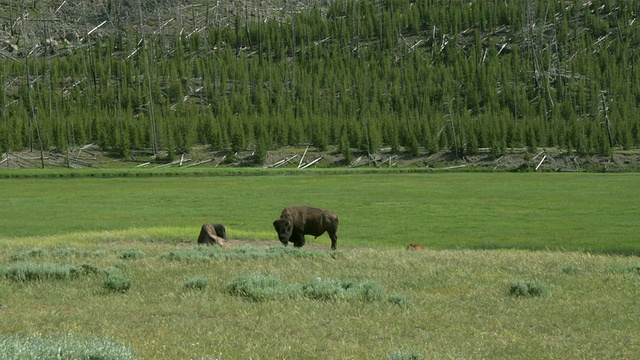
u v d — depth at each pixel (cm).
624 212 9631
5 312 2055
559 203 11169
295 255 3628
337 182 17450
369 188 15038
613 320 2030
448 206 10719
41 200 11906
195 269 3075
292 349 1612
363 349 1627
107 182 17788
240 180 18688
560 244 6219
